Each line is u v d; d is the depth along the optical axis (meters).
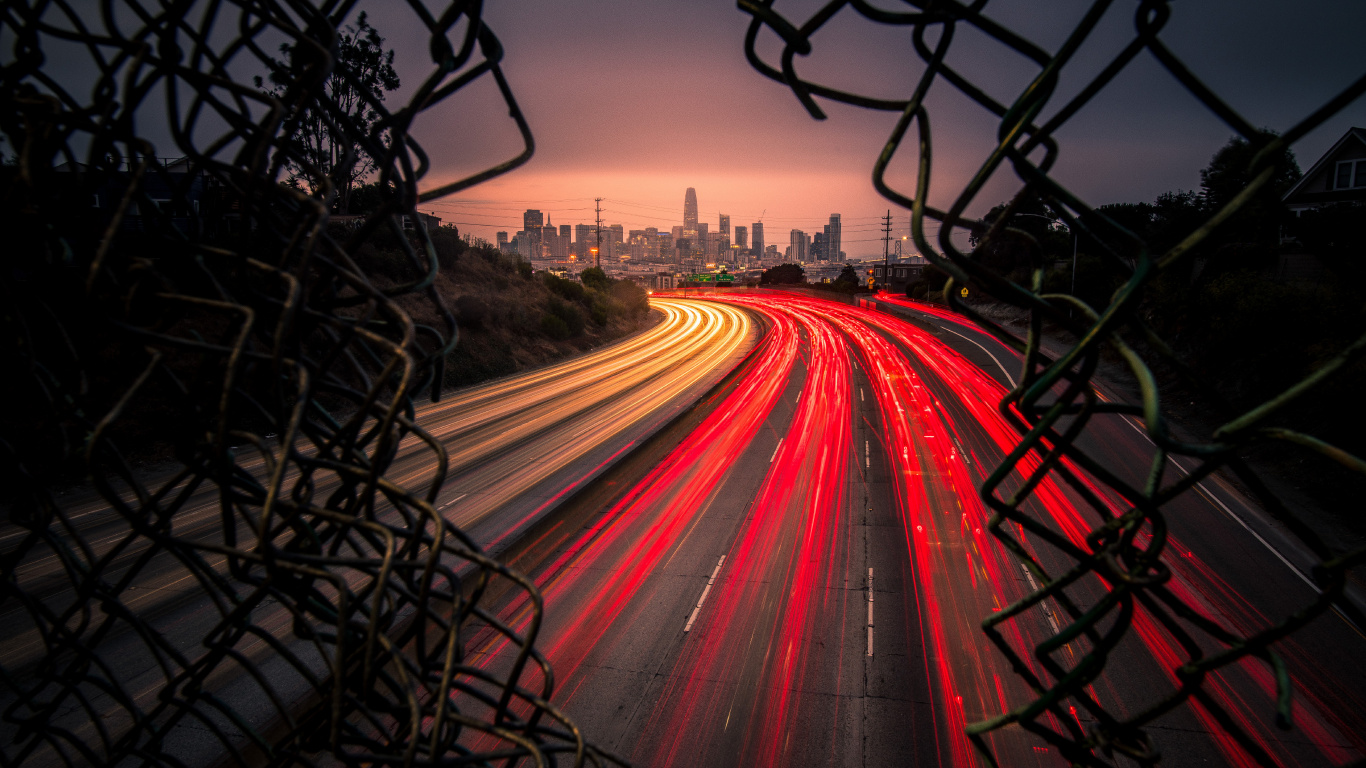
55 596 9.75
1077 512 14.22
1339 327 16.55
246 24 1.13
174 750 6.64
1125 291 0.81
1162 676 8.48
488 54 1.17
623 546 13.14
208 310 1.09
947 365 37.19
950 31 0.90
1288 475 15.16
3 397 1.14
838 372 36.78
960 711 7.86
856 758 7.13
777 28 0.94
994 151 0.87
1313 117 0.72
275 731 7.00
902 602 10.56
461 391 30.41
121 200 1.01
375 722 1.12
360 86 1.17
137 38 1.11
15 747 6.66
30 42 1.14
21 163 1.10
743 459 19.88
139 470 14.59
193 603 9.62
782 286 113.81
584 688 8.42
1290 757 7.14
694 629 9.81
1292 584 11.12
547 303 48.38
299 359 1.13
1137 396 23.12
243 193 1.08
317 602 1.15
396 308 1.10
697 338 55.56
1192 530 13.27
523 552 11.97
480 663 9.03
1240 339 20.53
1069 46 0.80
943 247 0.91
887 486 16.83
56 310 1.13
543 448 19.80
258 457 13.43
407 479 16.66
